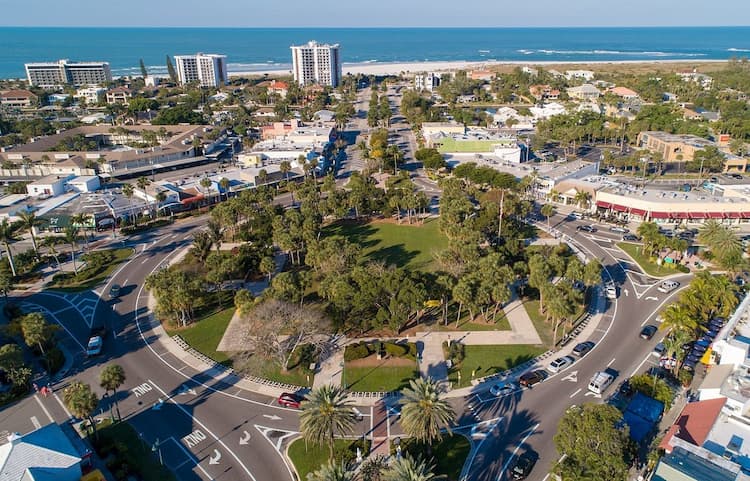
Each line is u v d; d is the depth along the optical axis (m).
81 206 175.25
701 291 104.75
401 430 79.19
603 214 174.50
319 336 104.50
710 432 70.44
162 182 195.75
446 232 143.38
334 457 73.12
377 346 97.56
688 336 90.69
